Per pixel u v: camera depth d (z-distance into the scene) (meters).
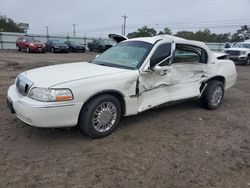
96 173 3.22
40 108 3.54
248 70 15.83
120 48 5.22
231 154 3.88
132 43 5.16
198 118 5.42
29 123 3.71
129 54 4.87
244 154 3.91
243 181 3.20
